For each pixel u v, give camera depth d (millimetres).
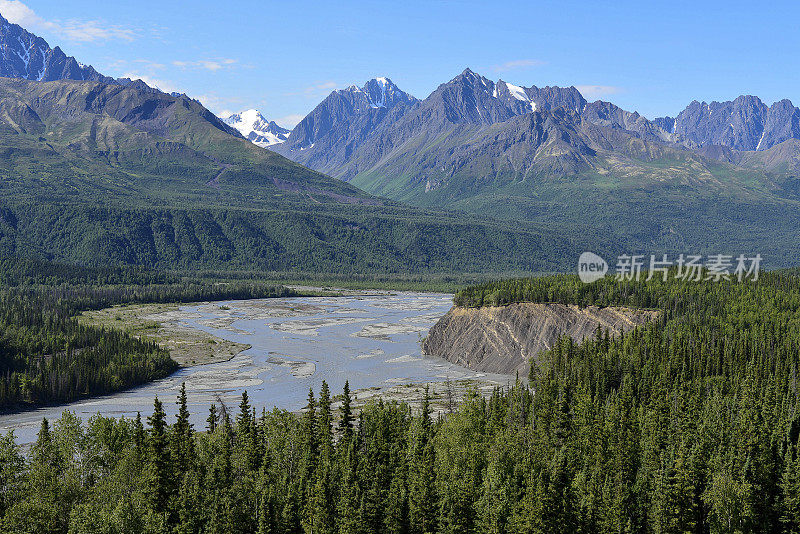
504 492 135500
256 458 151750
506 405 185625
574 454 152625
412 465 144500
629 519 131375
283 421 169000
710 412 173875
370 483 138500
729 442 157750
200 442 161500
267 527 131500
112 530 119688
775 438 158125
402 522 132500
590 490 135125
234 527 132000
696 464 142875
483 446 157000
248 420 165250
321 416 167875
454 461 150625
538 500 130500
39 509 125250
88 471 140000
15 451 140000
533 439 160875
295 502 138000
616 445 152250
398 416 173750
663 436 159250
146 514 125812
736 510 136750
